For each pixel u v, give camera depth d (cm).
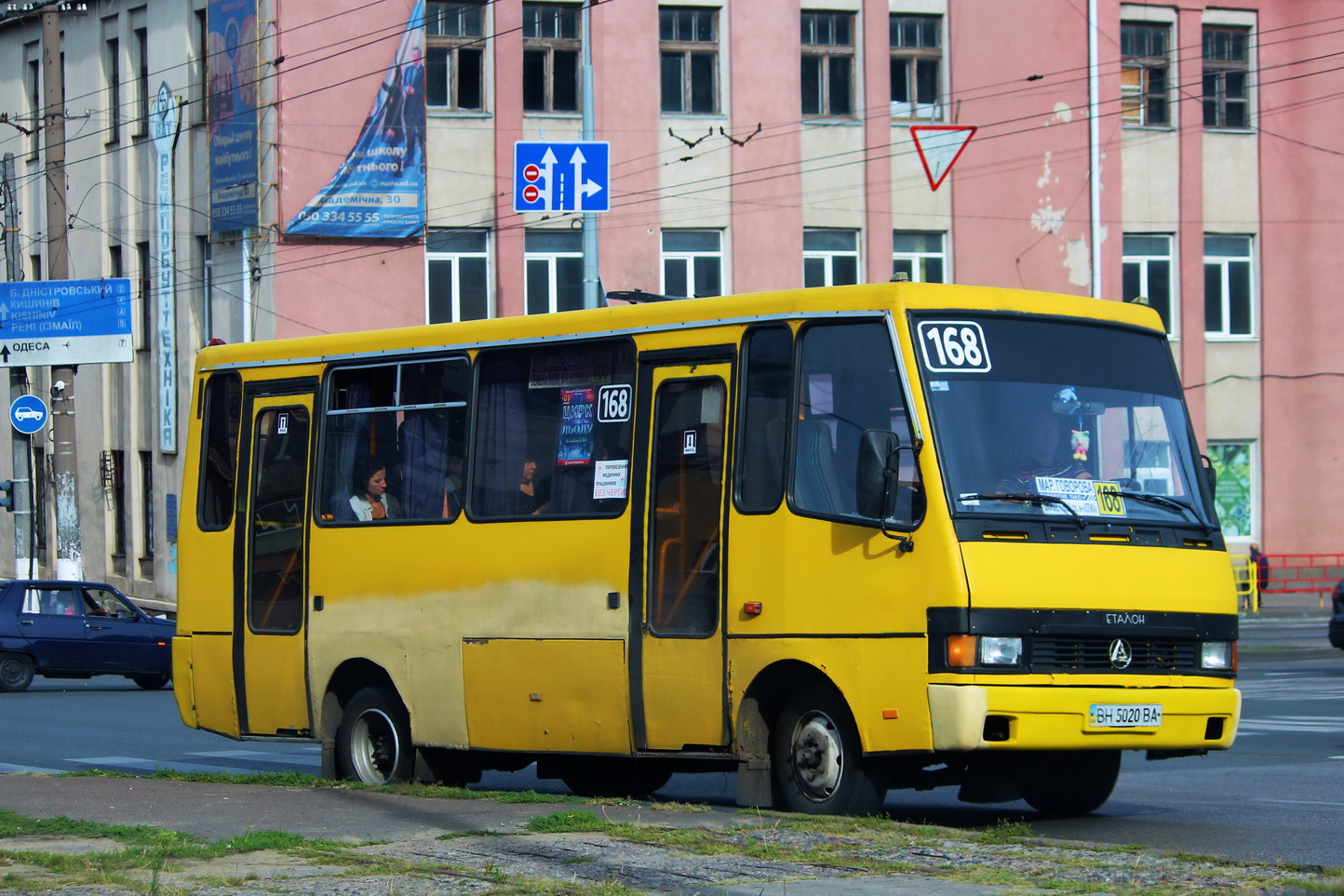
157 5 4206
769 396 1098
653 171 3788
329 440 1380
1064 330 1093
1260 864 852
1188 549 1073
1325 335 4225
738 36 3822
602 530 1173
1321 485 4222
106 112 4481
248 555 1423
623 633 1152
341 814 1068
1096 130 3959
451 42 3731
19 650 2689
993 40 3950
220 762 1691
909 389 1023
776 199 3847
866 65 3881
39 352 3647
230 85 3738
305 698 1368
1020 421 1048
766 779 1087
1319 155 4216
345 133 3669
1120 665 1025
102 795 1180
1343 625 2625
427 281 3734
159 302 4219
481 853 898
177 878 820
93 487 4591
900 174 3906
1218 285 4188
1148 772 1459
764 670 1073
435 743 1272
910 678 995
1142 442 1095
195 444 1484
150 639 2791
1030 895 762
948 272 3941
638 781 1310
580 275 3788
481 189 3731
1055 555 1015
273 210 3659
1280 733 1766
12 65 4909
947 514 996
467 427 1277
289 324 3656
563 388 1220
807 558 1055
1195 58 4100
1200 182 4112
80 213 4588
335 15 3653
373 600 1320
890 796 1341
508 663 1221
